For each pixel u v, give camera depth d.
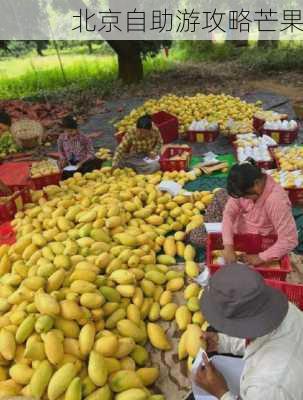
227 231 3.85
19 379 2.79
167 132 8.13
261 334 1.89
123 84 14.75
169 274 3.96
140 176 5.98
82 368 2.89
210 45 21.36
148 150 6.66
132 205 4.98
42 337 2.90
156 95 13.02
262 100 11.29
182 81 14.84
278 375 1.84
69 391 2.64
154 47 15.73
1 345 2.90
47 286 3.30
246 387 1.92
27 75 17.91
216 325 1.97
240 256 3.76
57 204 5.09
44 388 2.71
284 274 3.58
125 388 2.81
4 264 3.92
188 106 9.48
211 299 2.02
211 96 9.93
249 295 1.90
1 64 22.44
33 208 5.20
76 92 14.14
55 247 3.98
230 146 7.83
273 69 15.71
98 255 3.88
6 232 4.98
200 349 2.64
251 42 22.48
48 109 11.45
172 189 5.50
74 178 6.11
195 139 8.16
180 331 3.44
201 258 4.41
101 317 3.24
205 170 6.43
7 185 5.46
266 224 3.80
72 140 6.65
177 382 3.04
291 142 7.52
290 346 1.91
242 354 2.68
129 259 3.85
